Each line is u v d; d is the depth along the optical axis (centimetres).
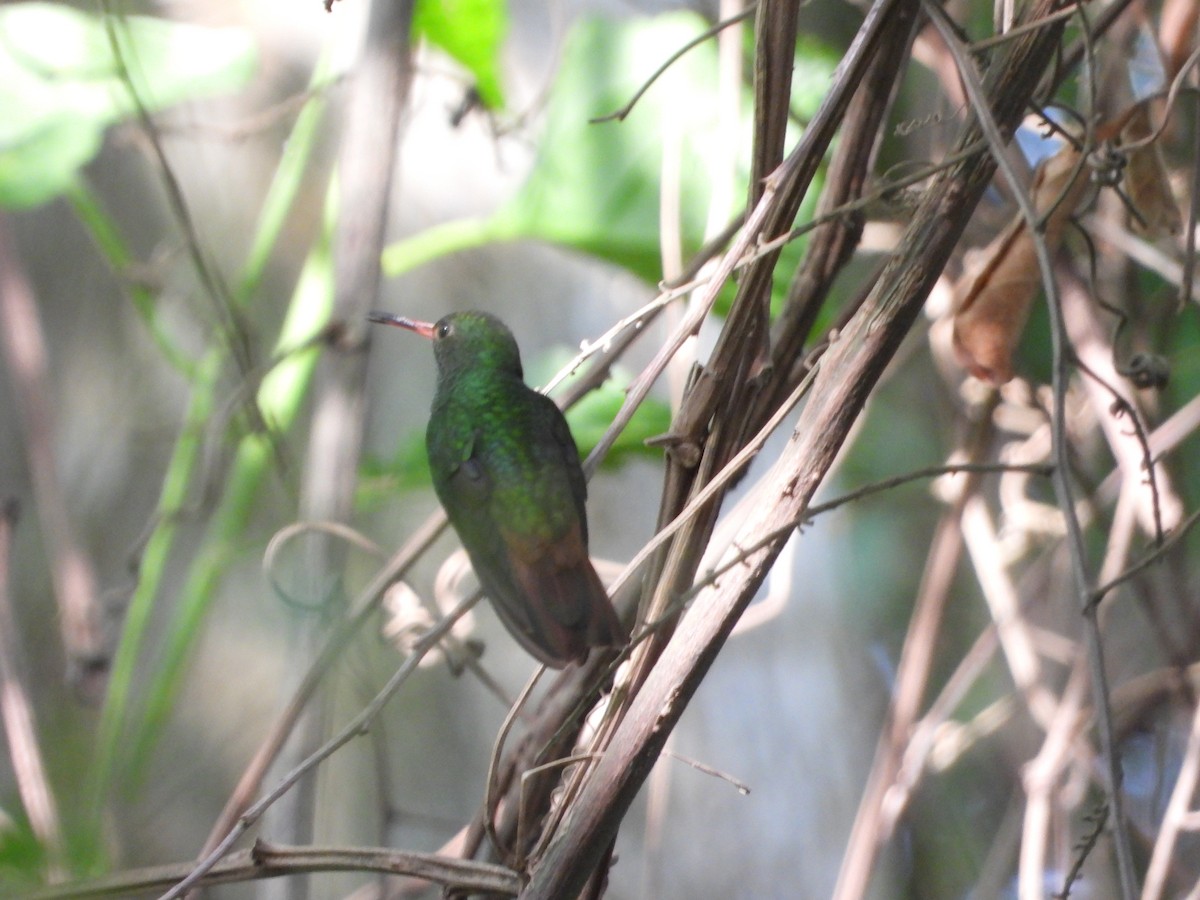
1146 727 396
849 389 374
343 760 402
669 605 374
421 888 389
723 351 376
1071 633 401
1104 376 389
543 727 381
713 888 402
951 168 375
